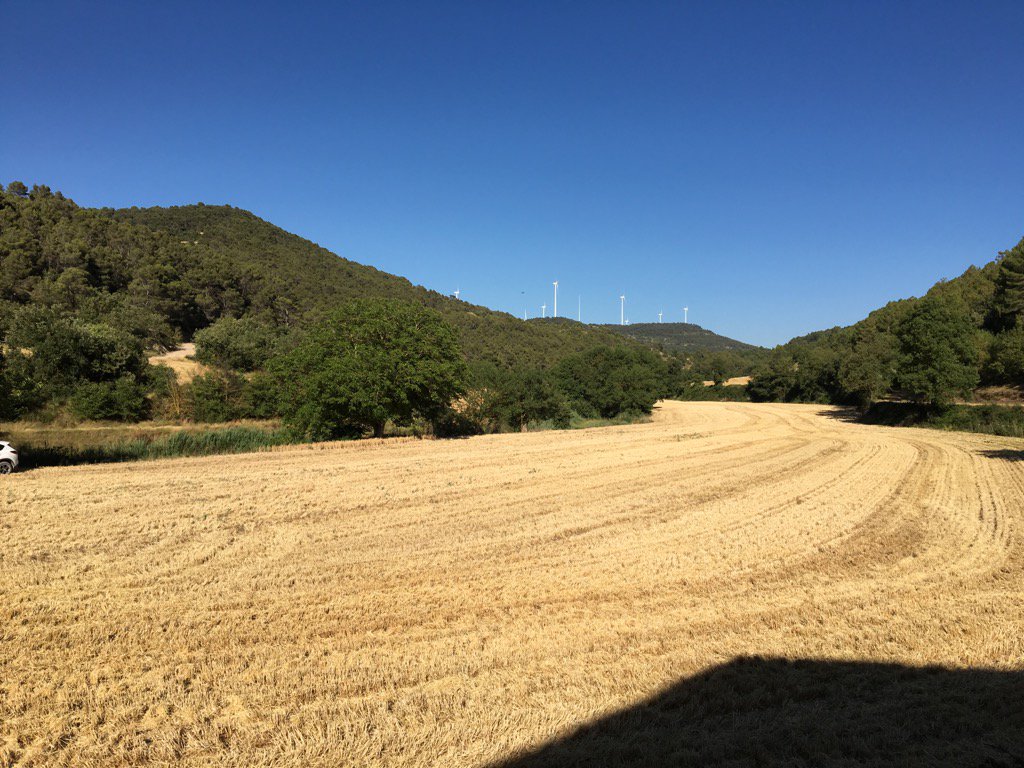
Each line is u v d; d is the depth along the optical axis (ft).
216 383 149.59
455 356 105.09
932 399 137.80
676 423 157.28
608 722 16.52
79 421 134.82
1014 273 209.05
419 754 14.96
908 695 18.35
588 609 25.25
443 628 23.02
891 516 45.42
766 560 32.96
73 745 15.19
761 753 15.02
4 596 25.09
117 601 24.99
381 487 54.24
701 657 20.81
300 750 14.98
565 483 58.13
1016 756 15.02
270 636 21.88
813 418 176.04
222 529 37.60
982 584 29.53
